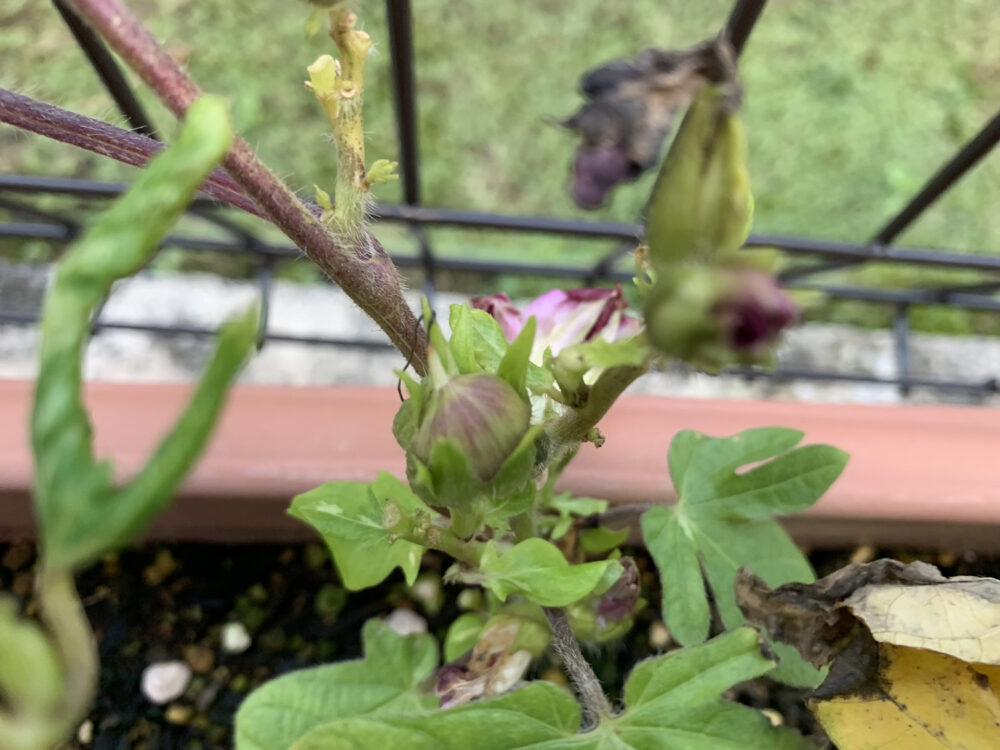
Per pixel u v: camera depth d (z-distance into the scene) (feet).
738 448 0.39
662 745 0.30
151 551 0.51
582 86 0.19
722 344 0.18
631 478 0.44
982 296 0.77
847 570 0.31
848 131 0.84
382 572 0.33
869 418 0.48
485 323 0.30
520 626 0.38
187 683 0.49
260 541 0.52
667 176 0.19
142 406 0.43
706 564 0.39
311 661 0.50
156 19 0.81
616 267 0.74
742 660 0.30
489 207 0.82
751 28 0.42
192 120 0.17
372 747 0.28
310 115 0.81
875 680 0.31
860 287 0.76
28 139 0.75
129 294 0.76
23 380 0.45
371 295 0.27
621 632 0.44
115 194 0.53
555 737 0.29
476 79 0.84
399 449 0.44
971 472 0.45
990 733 0.30
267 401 0.45
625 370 0.25
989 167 0.83
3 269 0.75
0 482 0.42
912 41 0.87
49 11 0.79
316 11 0.24
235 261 0.78
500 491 0.25
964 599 0.29
